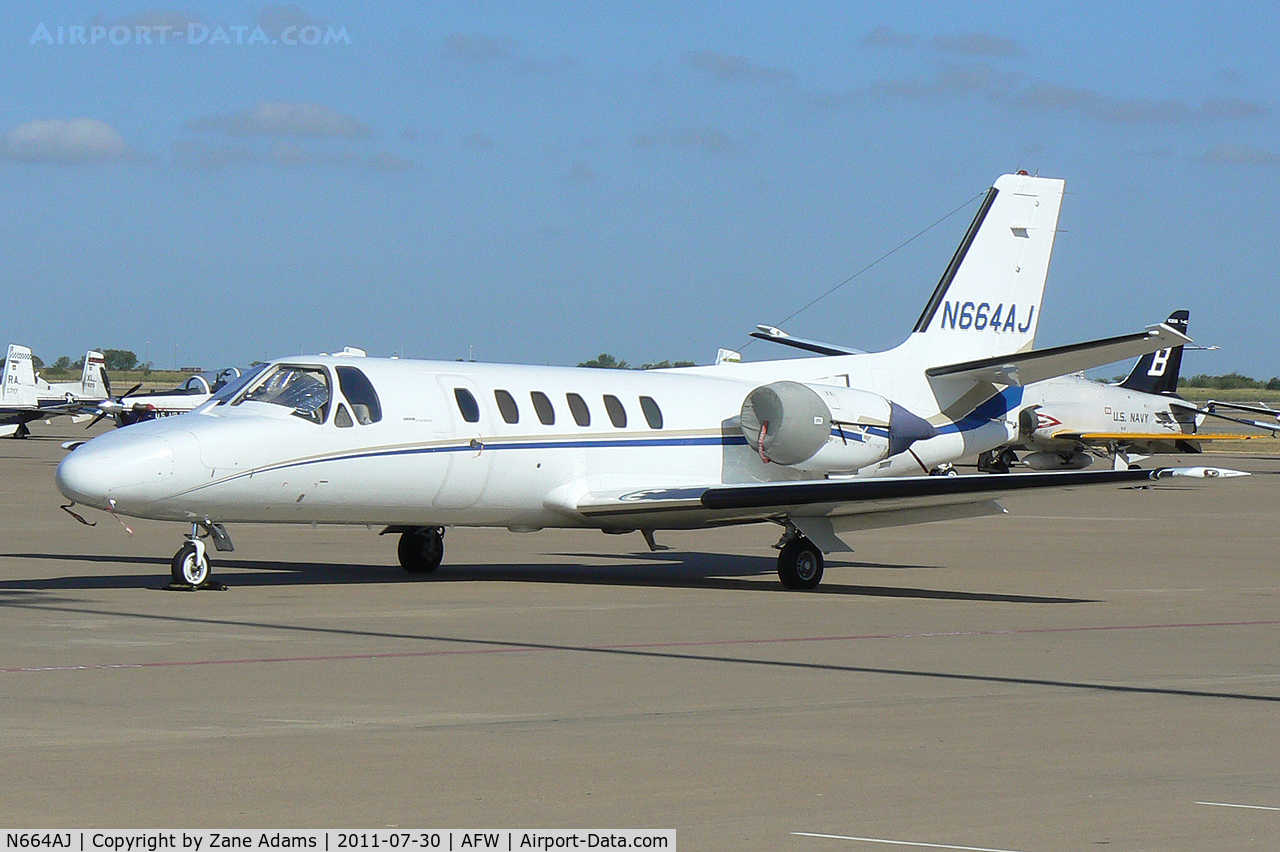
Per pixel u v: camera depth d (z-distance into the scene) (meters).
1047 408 139.12
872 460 56.84
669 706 26.92
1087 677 31.28
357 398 47.47
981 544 73.75
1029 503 112.75
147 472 43.28
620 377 55.25
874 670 31.78
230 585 48.12
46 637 34.81
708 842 17.81
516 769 21.48
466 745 23.12
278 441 45.44
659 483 54.34
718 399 56.59
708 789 20.44
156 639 34.69
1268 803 20.12
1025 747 23.67
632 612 42.31
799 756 22.66
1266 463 184.75
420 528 53.19
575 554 64.56
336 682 29.02
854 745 23.59
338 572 53.41
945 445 61.00
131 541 65.88
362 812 19.02
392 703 26.80
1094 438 139.12
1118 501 114.81
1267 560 64.50
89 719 24.84
